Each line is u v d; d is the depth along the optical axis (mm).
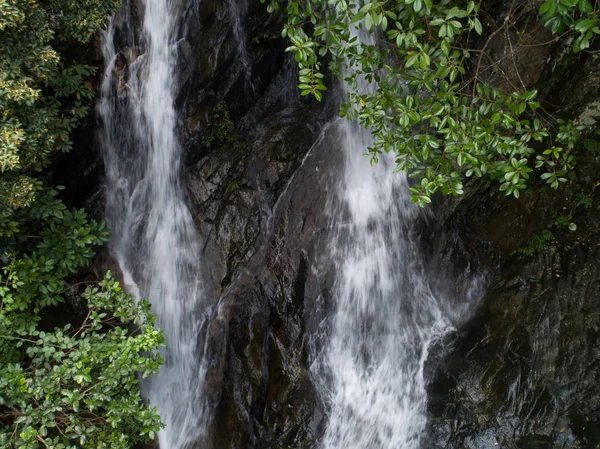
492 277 7422
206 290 6613
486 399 6492
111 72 6195
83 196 6410
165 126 6555
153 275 6609
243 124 7230
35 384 4277
